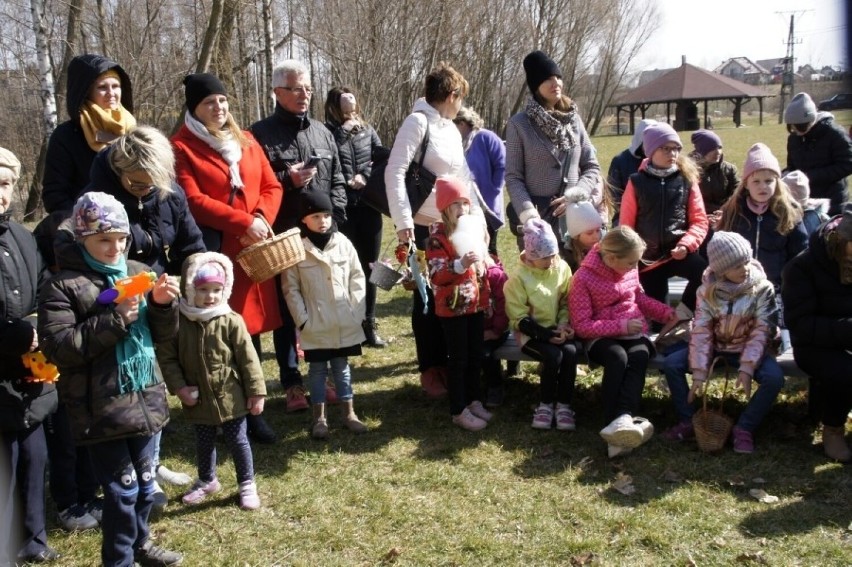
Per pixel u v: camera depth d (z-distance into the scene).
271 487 3.96
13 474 3.19
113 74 4.16
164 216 3.73
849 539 3.34
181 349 3.64
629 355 4.41
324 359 4.50
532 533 3.48
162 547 3.39
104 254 2.99
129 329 3.05
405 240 4.76
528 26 30.22
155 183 3.46
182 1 18.41
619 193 6.35
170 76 17.50
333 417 4.88
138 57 17.06
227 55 13.66
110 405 3.00
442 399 5.12
